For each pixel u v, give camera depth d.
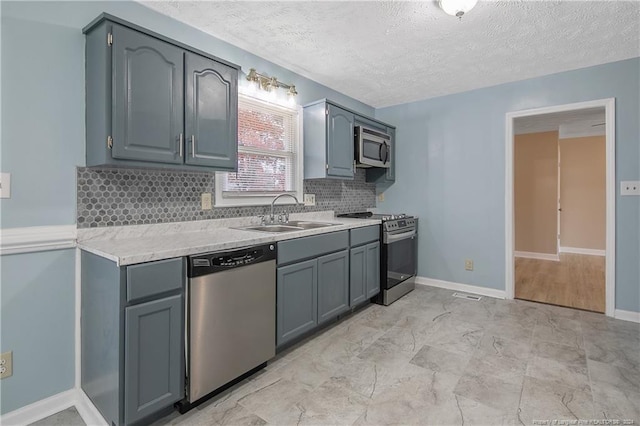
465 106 3.69
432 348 2.36
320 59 2.82
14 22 1.58
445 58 2.81
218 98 2.08
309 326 2.42
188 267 1.63
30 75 1.63
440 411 1.67
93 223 1.84
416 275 4.07
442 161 3.86
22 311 1.64
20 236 1.60
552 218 5.73
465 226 3.73
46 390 1.71
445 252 3.88
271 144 2.93
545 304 3.31
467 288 3.74
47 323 1.71
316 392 1.84
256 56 2.74
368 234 3.13
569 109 3.10
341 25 2.28
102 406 1.57
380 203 4.35
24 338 1.64
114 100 1.62
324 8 2.08
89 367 1.70
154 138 1.77
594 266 5.09
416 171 4.05
